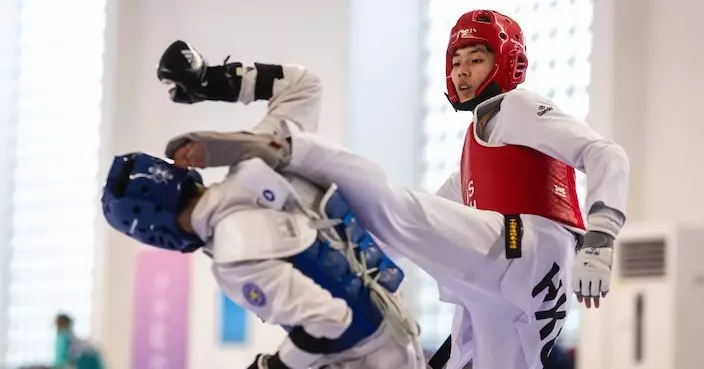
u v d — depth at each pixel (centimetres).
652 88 2062
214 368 2506
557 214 751
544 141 732
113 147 2747
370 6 2552
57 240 2956
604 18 2108
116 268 2725
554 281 752
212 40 2661
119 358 2697
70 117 2966
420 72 2536
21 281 3016
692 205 1983
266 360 649
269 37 2603
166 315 2502
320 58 2542
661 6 2064
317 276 636
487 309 769
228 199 636
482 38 779
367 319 648
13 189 3034
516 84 792
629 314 1762
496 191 750
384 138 2522
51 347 2945
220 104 2614
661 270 1727
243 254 617
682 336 1697
